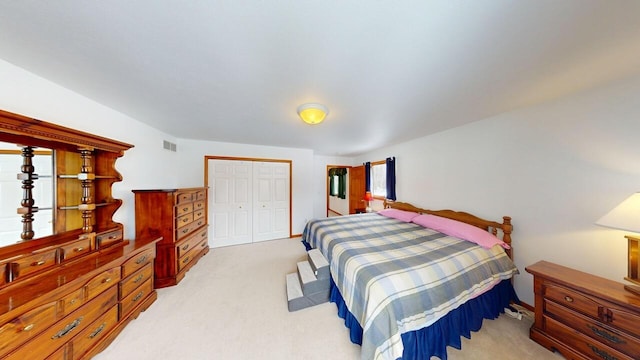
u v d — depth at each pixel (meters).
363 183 5.09
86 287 1.39
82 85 1.60
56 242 1.53
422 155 3.31
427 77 1.45
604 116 1.57
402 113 2.20
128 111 2.18
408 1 0.83
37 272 1.28
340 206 6.57
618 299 1.21
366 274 1.52
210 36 1.04
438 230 2.60
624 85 1.48
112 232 1.85
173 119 2.46
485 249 1.99
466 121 2.50
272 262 3.14
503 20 0.93
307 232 3.37
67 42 1.09
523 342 1.60
